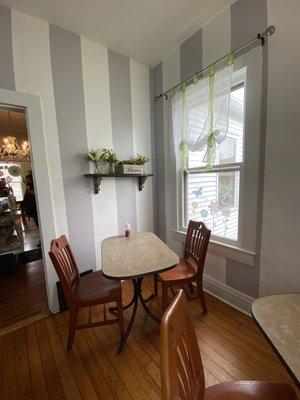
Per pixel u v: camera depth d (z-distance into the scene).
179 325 0.67
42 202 1.85
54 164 1.91
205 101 1.95
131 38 2.07
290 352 0.71
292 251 1.51
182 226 2.51
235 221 1.94
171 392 0.49
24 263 3.14
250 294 1.83
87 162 2.12
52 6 1.65
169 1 1.66
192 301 2.06
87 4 1.65
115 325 1.77
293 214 1.48
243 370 1.33
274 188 1.57
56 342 1.61
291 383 1.23
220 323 1.75
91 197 2.18
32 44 1.73
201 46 1.97
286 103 1.45
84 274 2.08
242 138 1.80
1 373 1.37
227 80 1.73
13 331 1.74
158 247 1.72
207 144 1.90
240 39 1.66
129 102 2.42
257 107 1.59
